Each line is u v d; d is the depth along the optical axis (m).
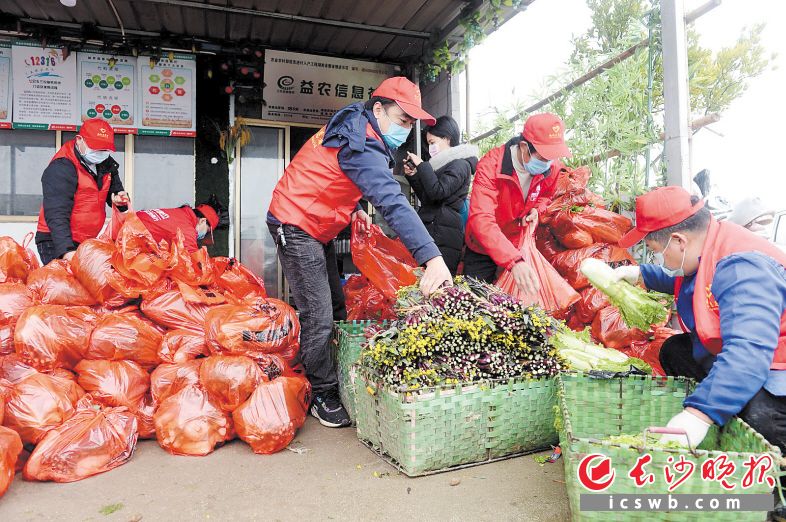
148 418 2.54
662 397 2.09
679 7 2.83
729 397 1.53
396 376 2.14
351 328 3.03
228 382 2.43
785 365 1.69
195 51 5.29
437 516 1.83
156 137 5.48
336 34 5.31
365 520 1.82
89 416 2.29
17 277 2.99
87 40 5.05
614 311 3.13
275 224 2.73
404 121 2.60
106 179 3.78
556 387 2.30
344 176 2.61
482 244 2.92
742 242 1.77
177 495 2.01
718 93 4.29
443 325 2.19
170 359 2.70
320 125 5.86
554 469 2.19
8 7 4.70
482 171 3.02
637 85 3.22
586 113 3.57
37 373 2.41
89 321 2.65
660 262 3.08
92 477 2.17
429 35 5.20
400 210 2.41
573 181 3.52
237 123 5.45
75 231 3.68
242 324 2.61
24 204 5.20
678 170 2.85
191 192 5.57
